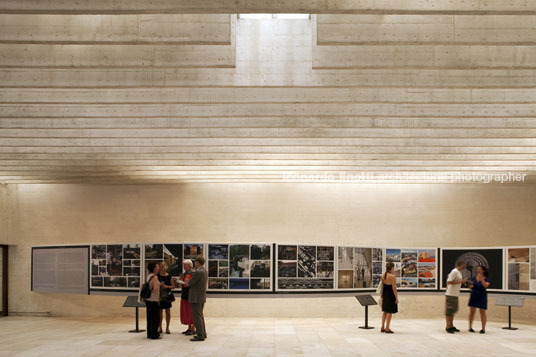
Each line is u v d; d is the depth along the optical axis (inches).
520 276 572.7
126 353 390.6
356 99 334.3
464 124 400.5
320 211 697.6
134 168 592.4
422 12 209.2
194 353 390.3
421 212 698.2
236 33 294.5
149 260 579.8
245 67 296.4
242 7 206.1
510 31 239.8
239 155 527.2
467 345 430.9
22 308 714.2
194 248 578.2
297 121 400.8
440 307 690.8
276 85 295.1
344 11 207.6
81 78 304.2
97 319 663.8
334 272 576.7
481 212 693.9
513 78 300.4
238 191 700.7
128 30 240.1
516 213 689.0
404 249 634.2
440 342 446.9
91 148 496.4
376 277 613.6
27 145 477.1
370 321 629.6
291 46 296.4
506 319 667.4
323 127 400.2
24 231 722.2
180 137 433.7
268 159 529.3
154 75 300.4
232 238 694.5
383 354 388.8
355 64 267.7
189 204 701.9
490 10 207.0
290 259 568.4
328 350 406.0
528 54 267.1
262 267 569.3
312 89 335.6
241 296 567.5
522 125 399.5
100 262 595.8
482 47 267.4
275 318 668.7
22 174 621.9
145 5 206.7
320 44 240.4
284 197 699.4
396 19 239.0
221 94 335.9
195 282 448.1
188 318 480.4
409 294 631.2
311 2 206.4
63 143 474.0
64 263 621.0
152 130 435.2
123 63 269.7
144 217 703.1
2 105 378.9
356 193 701.9
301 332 516.1
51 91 340.5
